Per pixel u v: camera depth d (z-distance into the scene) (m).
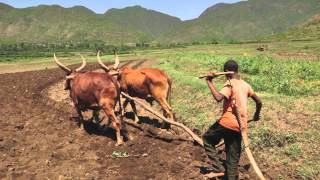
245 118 8.12
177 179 9.20
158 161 10.26
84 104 12.41
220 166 8.71
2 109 17.12
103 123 14.13
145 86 13.07
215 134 8.44
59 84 25.08
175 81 21.19
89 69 35.75
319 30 123.31
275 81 19.78
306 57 42.47
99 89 11.74
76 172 9.77
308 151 10.14
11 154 11.13
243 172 9.60
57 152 11.17
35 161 10.56
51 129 13.56
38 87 23.73
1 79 29.95
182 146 11.32
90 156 10.88
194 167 9.80
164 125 13.20
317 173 9.10
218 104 14.96
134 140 12.07
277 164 9.80
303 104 14.24
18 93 21.88
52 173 9.72
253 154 10.50
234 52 63.34
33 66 52.47
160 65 31.75
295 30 133.75
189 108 15.26
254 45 98.00
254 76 23.08
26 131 13.38
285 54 50.94
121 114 12.32
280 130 11.45
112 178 9.36
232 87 8.12
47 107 17.52
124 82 13.51
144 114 15.52
